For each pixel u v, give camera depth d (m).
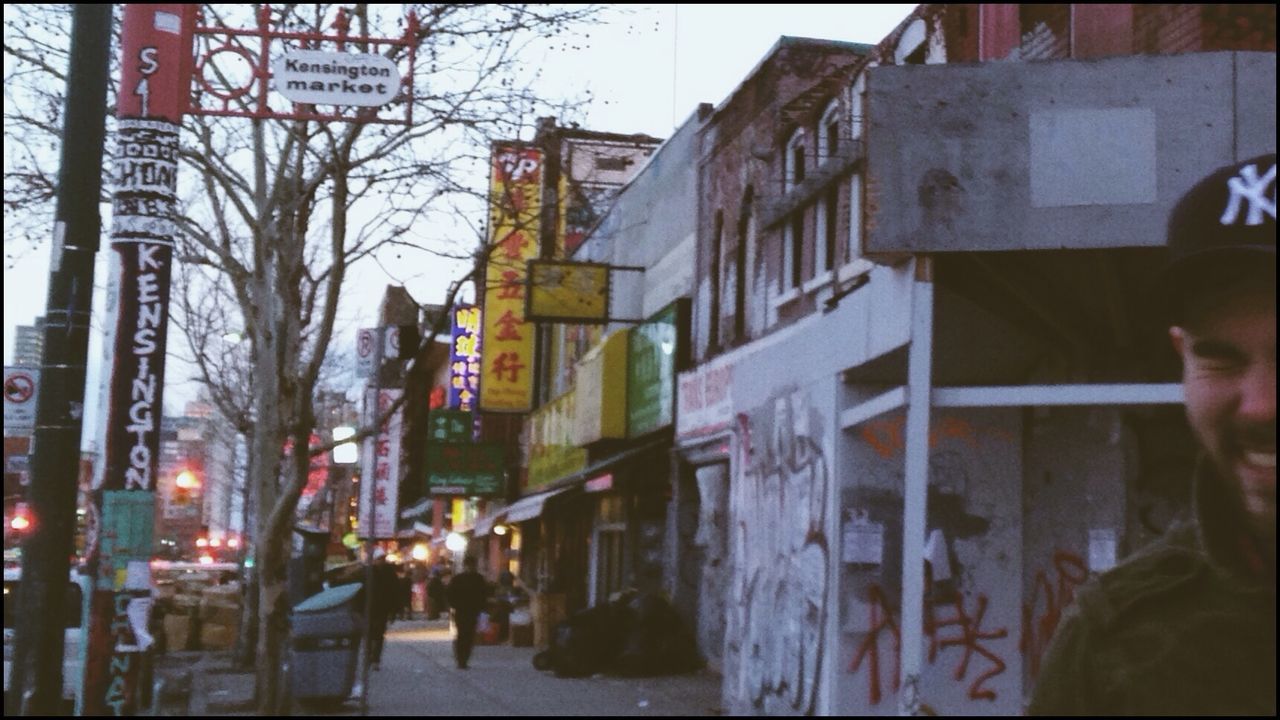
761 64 19.47
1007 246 9.55
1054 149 9.59
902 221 9.66
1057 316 10.66
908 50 14.38
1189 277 1.29
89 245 11.61
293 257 16.42
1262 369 1.27
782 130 18.45
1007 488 11.54
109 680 12.40
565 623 21.31
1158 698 1.36
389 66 13.77
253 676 22.11
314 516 54.81
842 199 15.90
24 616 11.23
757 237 19.33
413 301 17.80
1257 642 1.32
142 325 12.62
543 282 25.23
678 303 22.64
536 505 29.23
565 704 16.84
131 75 12.78
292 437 16.36
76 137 11.66
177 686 18.34
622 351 25.62
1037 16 11.74
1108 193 9.50
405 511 61.50
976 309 10.99
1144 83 9.55
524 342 33.97
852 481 11.56
